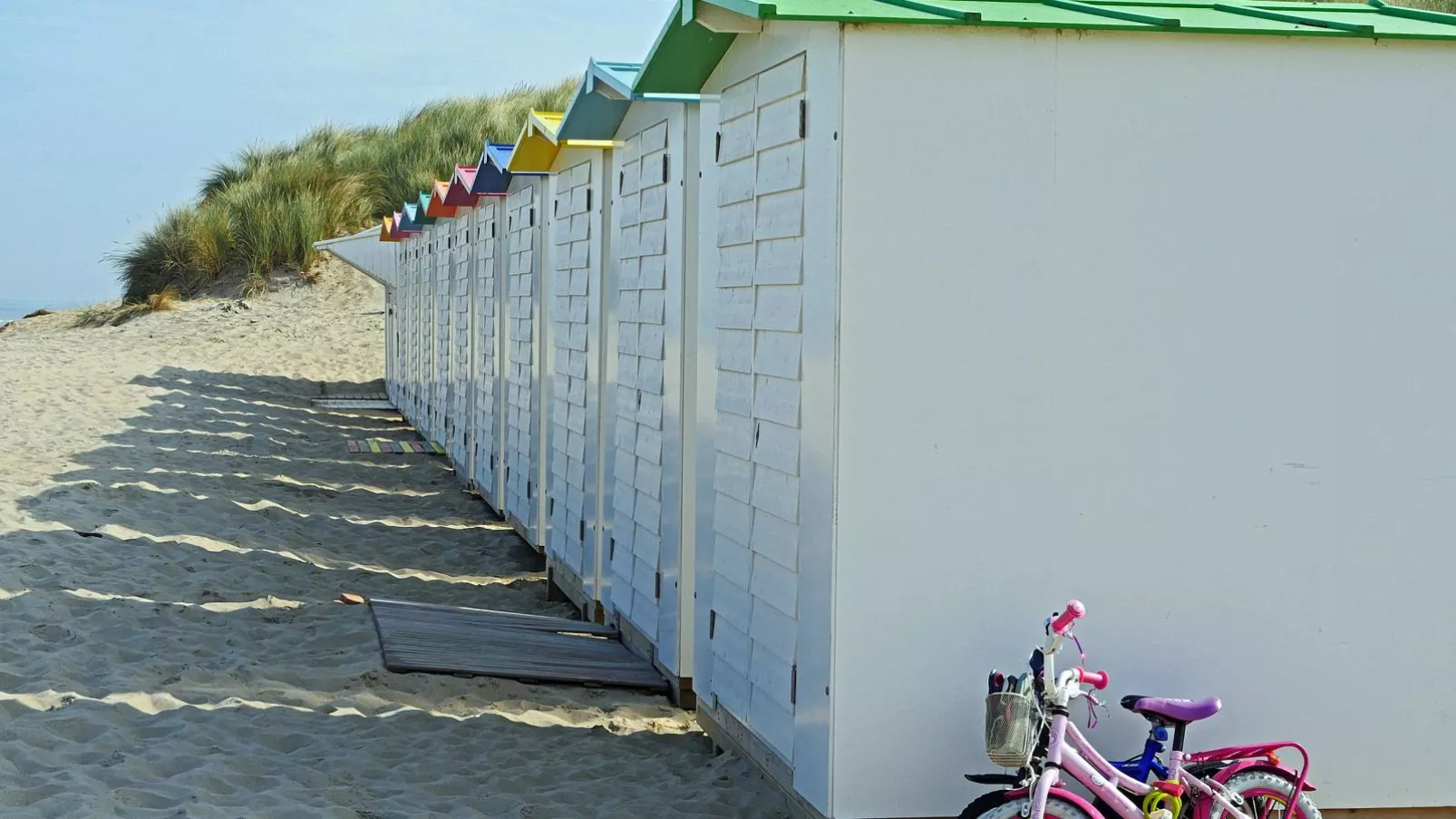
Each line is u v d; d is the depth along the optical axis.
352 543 10.45
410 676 6.53
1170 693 4.29
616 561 7.48
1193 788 3.94
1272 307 4.27
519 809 4.92
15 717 5.51
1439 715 4.41
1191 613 4.28
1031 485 4.16
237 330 26.36
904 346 4.07
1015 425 4.14
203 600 7.89
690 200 6.03
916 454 4.09
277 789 4.93
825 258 4.11
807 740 4.31
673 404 6.27
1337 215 4.28
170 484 11.66
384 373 23.73
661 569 6.55
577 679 6.60
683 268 6.08
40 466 11.89
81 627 6.93
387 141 33.59
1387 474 4.35
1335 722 4.37
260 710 5.89
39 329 29.80
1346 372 4.31
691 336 6.12
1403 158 4.30
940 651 4.14
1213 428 4.25
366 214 31.22
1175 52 4.16
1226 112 4.20
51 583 7.71
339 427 18.00
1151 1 4.65
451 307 14.98
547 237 9.67
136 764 5.06
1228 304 4.24
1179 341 4.22
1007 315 4.12
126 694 5.93
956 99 4.05
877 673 4.12
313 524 10.97
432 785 5.14
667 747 5.83
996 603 4.16
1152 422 4.22
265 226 29.83
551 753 5.66
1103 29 4.08
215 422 16.70
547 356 9.66
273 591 8.32
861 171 4.02
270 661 6.68
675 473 6.27
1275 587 4.32
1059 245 4.14
